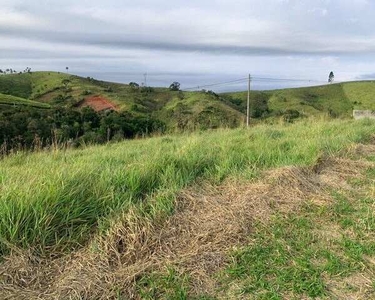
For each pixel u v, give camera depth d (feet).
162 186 14.26
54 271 8.93
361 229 11.54
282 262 9.54
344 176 17.33
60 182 12.08
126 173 14.53
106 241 9.85
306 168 17.39
